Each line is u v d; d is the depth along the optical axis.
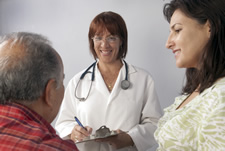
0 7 2.96
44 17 2.72
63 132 1.60
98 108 1.61
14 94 0.65
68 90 1.76
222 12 0.75
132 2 2.27
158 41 2.19
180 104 1.02
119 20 1.65
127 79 1.69
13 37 0.70
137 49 2.29
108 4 2.38
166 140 0.80
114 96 1.61
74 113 1.73
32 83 0.66
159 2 2.15
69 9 2.58
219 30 0.75
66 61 2.65
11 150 0.57
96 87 1.67
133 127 1.58
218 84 0.74
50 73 0.69
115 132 1.37
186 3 0.81
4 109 0.64
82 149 1.42
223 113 0.66
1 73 0.64
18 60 0.65
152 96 1.68
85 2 2.49
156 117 1.62
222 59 0.76
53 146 0.59
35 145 0.58
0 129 0.60
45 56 0.69
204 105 0.74
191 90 1.03
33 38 0.71
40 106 0.70
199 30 0.80
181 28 0.83
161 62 2.21
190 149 0.76
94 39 1.66
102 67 1.75
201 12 0.77
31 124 0.63
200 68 0.80
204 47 0.78
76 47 2.58
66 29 2.62
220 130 0.65
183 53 0.83
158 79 2.23
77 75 1.80
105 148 1.43
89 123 1.60
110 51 1.65
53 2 2.66
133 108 1.60
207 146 0.68
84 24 2.51
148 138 1.54
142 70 1.77
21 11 2.85
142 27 2.24
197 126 0.75
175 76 2.16
